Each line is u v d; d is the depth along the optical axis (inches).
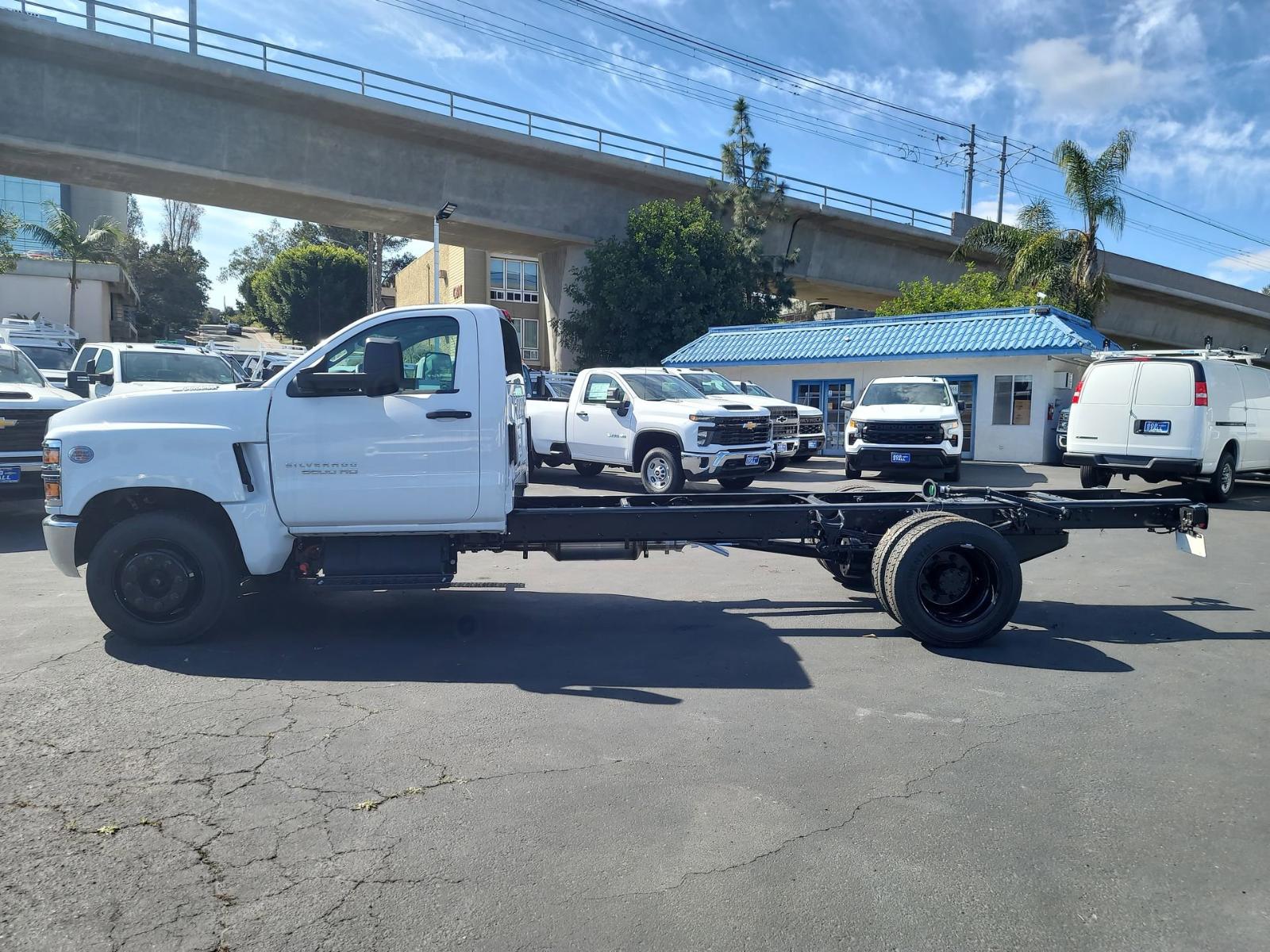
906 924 115.9
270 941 110.8
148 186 1112.2
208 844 133.2
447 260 2089.1
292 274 2534.5
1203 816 145.9
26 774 156.0
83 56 934.4
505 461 235.0
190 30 979.3
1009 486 657.0
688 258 1282.0
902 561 236.2
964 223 1791.3
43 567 340.2
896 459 644.7
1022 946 111.9
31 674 210.2
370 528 233.6
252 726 179.0
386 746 170.1
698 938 112.4
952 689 206.1
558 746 170.9
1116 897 122.7
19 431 390.0
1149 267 1786.4
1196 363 527.5
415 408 230.4
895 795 152.1
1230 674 218.5
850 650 237.9
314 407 228.8
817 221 1561.3
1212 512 520.7
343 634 248.1
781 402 732.0
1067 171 1069.1
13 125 942.4
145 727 178.2
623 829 139.2
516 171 1284.4
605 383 595.5
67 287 1688.0
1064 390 902.4
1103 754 170.2
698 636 250.1
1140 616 275.6
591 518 253.3
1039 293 1087.6
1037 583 326.0
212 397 229.0
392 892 121.4
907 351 914.7
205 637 238.7
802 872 127.8
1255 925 116.6
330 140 1126.4
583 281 1355.8
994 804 149.1
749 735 177.2
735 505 278.5
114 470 223.5
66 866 126.7
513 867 128.1
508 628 257.4
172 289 2669.8
